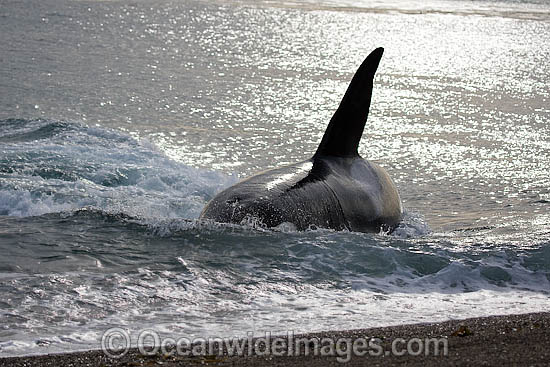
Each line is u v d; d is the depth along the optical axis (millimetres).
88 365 24188
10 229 38969
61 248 36375
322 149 44156
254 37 149625
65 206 46000
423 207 50969
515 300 32656
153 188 50938
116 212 41594
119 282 32562
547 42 164625
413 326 28125
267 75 106125
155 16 169125
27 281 32250
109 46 123250
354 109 44375
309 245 36906
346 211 41438
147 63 109688
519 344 25672
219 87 94188
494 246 38688
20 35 127000
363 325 28531
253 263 35219
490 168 61969
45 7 166250
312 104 87000
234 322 28797
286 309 30484
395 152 66312
